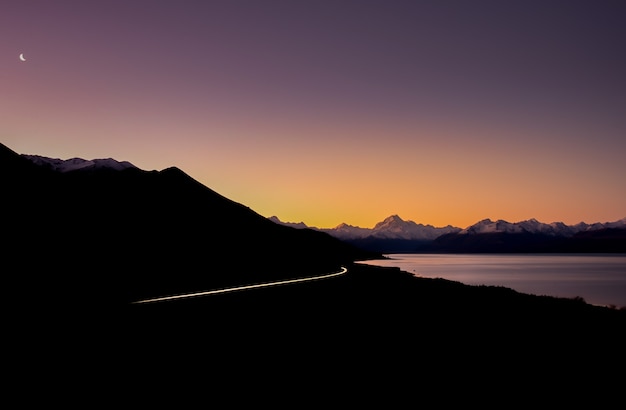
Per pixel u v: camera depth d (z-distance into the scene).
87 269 49.41
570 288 80.38
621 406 10.33
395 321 21.81
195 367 11.45
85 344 13.34
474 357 14.62
